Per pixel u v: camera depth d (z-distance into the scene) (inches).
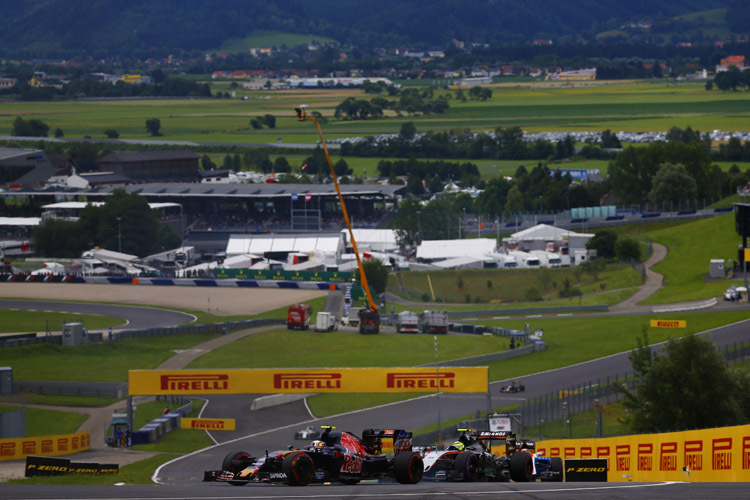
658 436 5433.1
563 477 4456.2
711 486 3262.8
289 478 3280.0
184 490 3184.1
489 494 2979.8
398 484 3472.0
